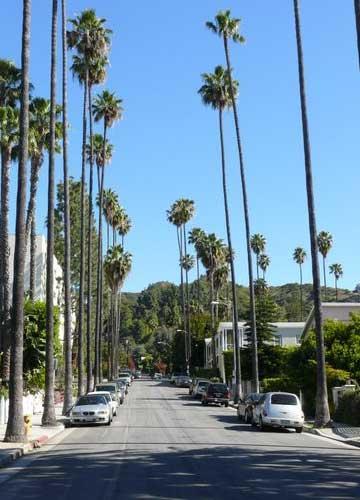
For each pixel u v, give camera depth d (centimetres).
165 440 2306
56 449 2050
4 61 4047
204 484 1306
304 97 3030
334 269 13275
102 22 4691
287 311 14725
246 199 4578
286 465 1622
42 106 4197
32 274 4538
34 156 4241
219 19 4794
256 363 4491
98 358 6166
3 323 3581
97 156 6288
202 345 11219
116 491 1220
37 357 3650
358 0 2123
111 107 5797
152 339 18950
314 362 3544
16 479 1403
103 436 2480
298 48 3061
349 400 2914
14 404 2122
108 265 8569
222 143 5122
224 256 8450
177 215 9962
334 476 1425
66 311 3572
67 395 3550
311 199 2988
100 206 5928
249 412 3083
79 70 4747
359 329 3728
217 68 5191
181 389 8494
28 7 2286
